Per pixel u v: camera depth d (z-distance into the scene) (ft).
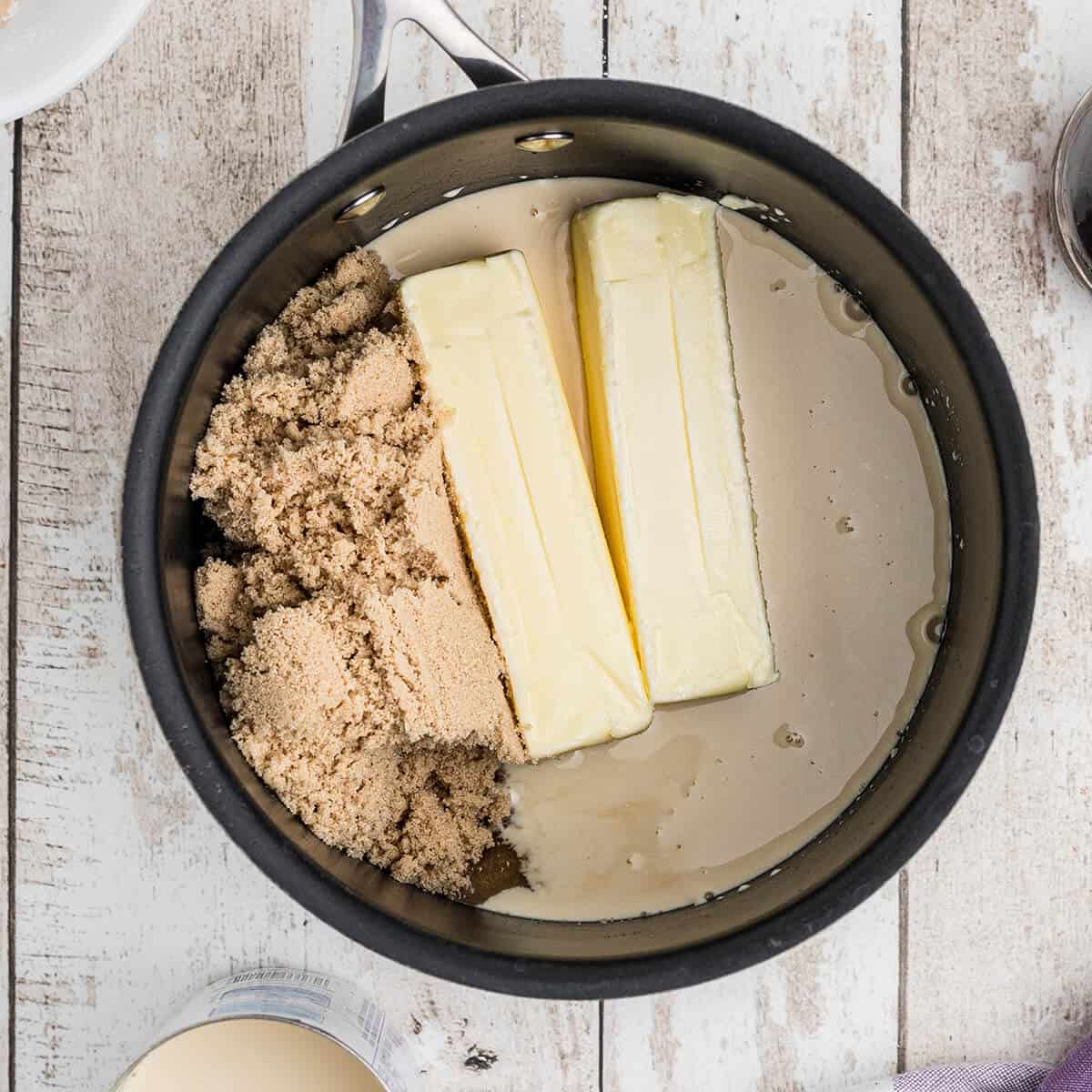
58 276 2.19
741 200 2.10
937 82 2.20
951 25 2.20
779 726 2.12
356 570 2.02
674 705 2.12
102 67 2.18
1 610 2.20
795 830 2.11
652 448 2.09
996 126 2.20
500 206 2.12
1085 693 2.21
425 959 1.97
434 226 2.11
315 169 1.95
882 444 2.13
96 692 2.20
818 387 2.13
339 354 2.04
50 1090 2.20
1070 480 2.21
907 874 2.22
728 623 2.09
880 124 2.20
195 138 2.18
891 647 2.12
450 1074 2.21
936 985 2.22
